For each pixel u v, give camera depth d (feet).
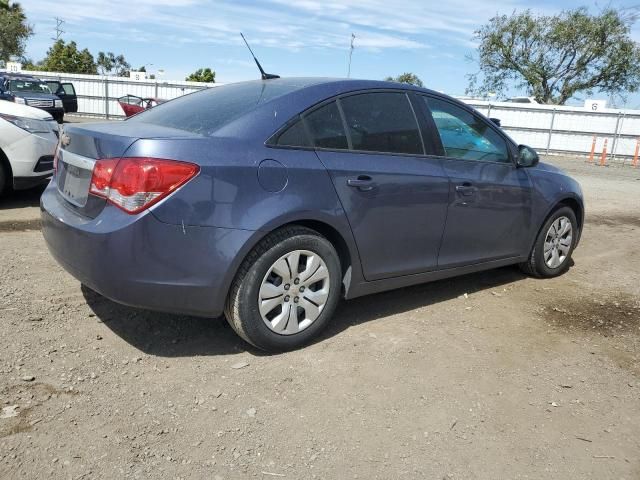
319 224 11.42
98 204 9.96
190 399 9.63
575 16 116.26
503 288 16.43
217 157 10.03
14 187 22.33
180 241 9.75
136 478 7.72
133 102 70.64
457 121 14.34
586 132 81.97
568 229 17.54
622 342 13.05
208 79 187.32
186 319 12.66
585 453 8.87
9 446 8.08
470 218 14.15
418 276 13.51
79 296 13.47
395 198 12.34
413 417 9.52
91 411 9.07
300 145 11.14
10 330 11.46
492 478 8.18
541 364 11.69
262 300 10.77
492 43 122.83
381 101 12.78
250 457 8.30
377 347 11.94
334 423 9.22
